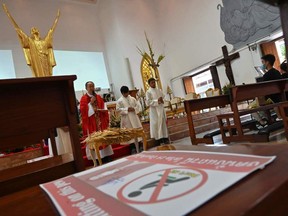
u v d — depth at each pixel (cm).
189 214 27
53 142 223
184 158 50
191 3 1020
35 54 711
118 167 55
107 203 35
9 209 45
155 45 1148
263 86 360
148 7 1173
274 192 28
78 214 33
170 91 1064
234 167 38
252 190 29
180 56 1105
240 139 333
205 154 50
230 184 31
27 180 105
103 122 416
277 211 27
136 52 1076
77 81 997
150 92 531
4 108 109
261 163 37
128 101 502
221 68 960
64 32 1018
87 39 1078
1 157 231
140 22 1126
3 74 838
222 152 49
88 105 406
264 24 774
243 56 859
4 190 98
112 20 1076
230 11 870
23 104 114
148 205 30
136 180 42
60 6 1032
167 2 1125
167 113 778
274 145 48
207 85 1077
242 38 846
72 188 47
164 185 36
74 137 125
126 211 30
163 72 1138
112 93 1047
